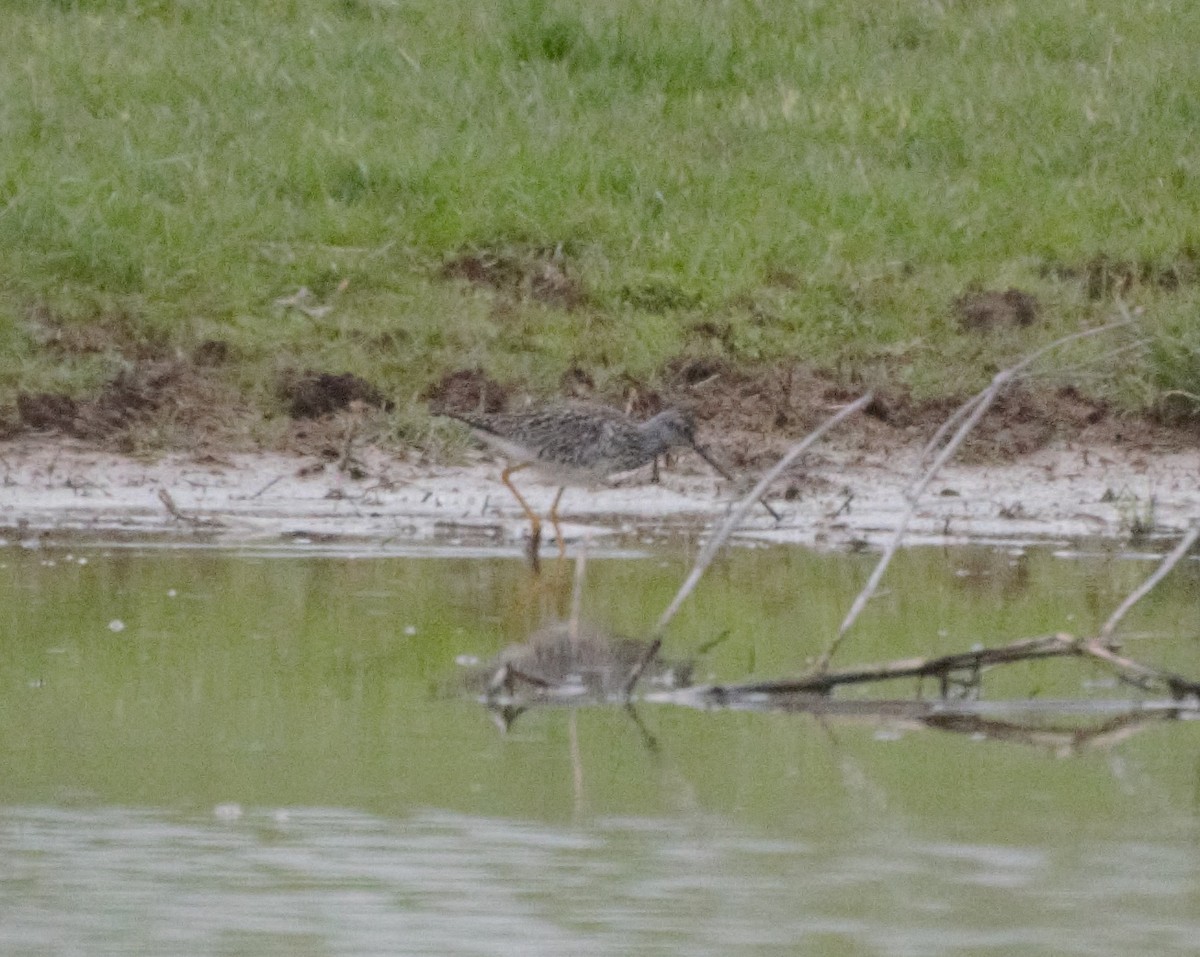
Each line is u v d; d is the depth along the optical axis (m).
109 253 19.30
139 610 12.29
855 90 23.31
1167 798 8.64
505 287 19.98
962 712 10.31
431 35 23.62
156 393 18.03
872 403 18.61
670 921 7.04
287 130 21.50
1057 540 15.45
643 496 17.14
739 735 9.74
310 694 10.38
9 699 10.16
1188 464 18.11
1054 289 20.45
